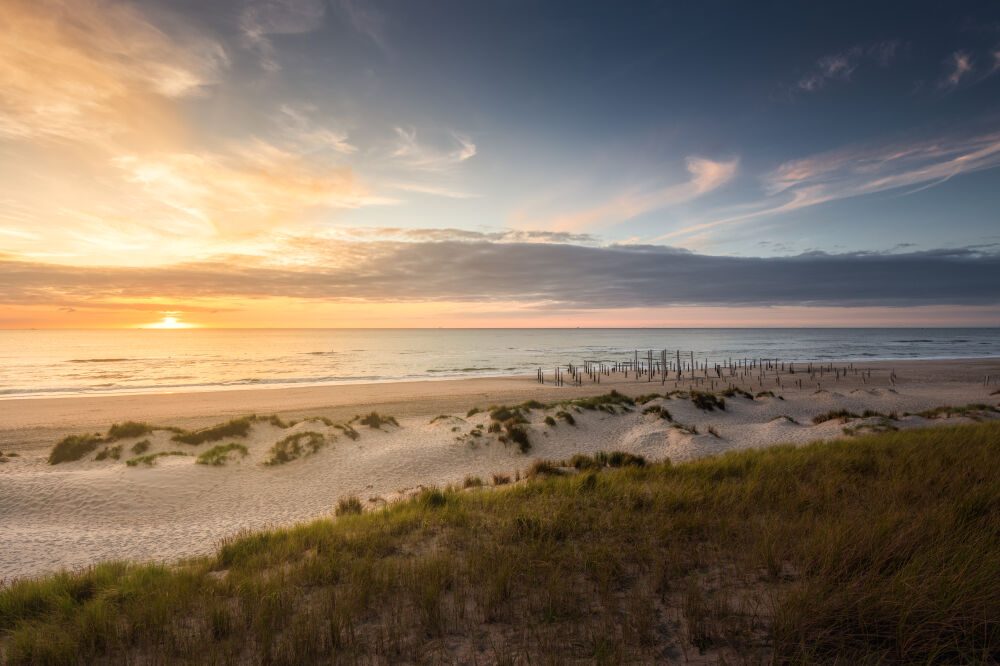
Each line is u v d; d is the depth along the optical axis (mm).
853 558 4395
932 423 21516
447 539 6676
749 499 7082
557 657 3498
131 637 4473
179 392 44688
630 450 21062
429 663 3643
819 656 3236
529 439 21875
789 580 4434
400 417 31203
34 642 4469
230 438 21219
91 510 13672
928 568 3873
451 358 94938
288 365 76812
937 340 171625
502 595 4578
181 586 5750
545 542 5980
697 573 4770
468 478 15305
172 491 15320
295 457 19281
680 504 7168
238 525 12789
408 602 4742
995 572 3750
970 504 5551
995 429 12180
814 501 6656
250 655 3986
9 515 13180
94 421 30219
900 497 6492
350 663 3701
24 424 29234
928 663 3084
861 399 34750
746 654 3352
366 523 8438
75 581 6488
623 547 5664
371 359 90688
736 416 29109
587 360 91438
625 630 3729
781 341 174750
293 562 6727
